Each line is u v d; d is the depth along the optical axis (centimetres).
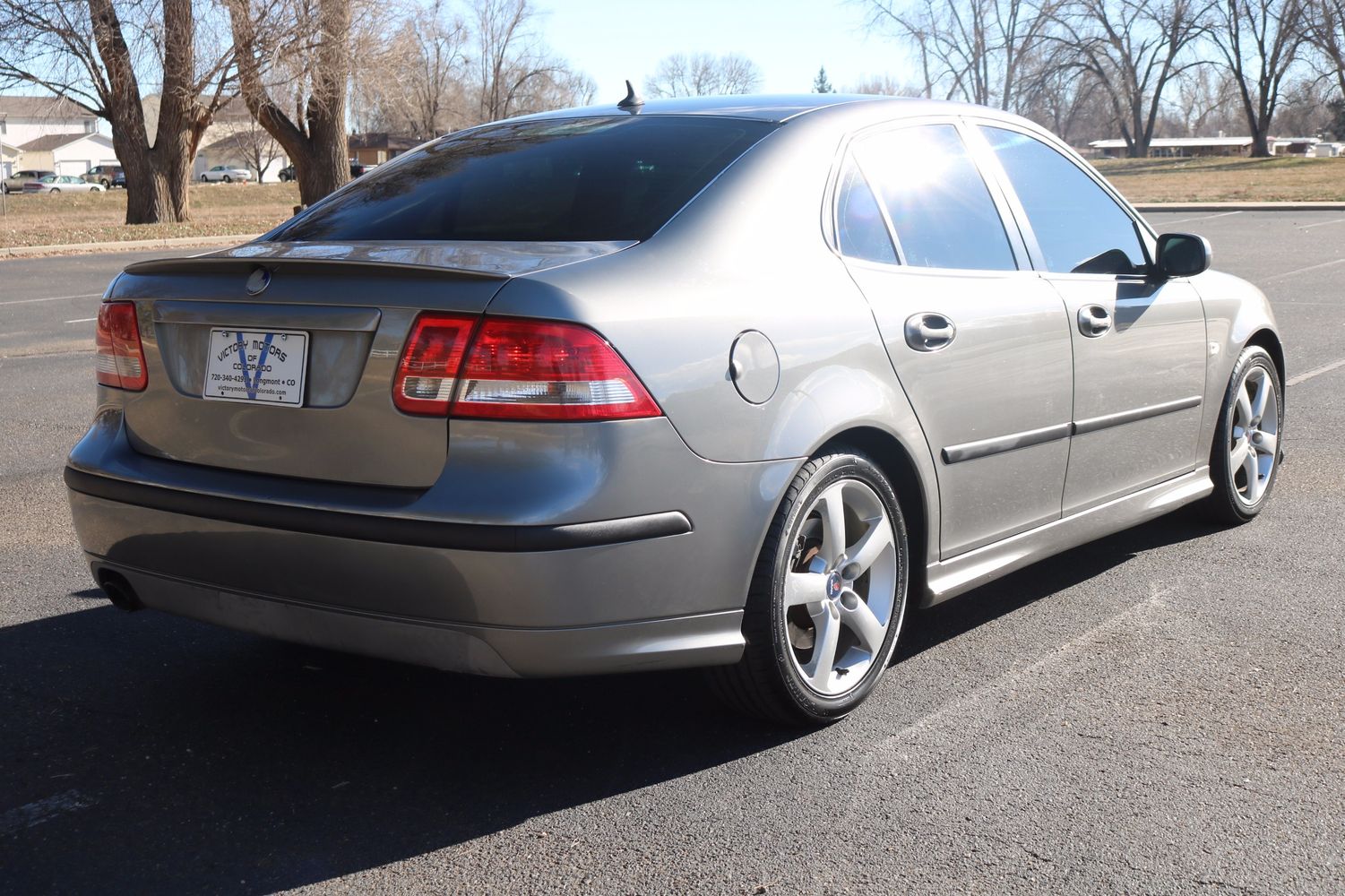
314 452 272
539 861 252
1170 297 424
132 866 250
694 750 302
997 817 267
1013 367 351
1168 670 348
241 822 268
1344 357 895
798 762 295
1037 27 6003
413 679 346
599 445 255
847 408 298
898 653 365
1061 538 385
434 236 312
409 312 260
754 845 257
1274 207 3061
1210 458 466
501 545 250
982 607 405
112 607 409
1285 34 6344
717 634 281
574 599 255
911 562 338
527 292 256
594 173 321
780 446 284
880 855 253
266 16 3064
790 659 296
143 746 305
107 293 315
